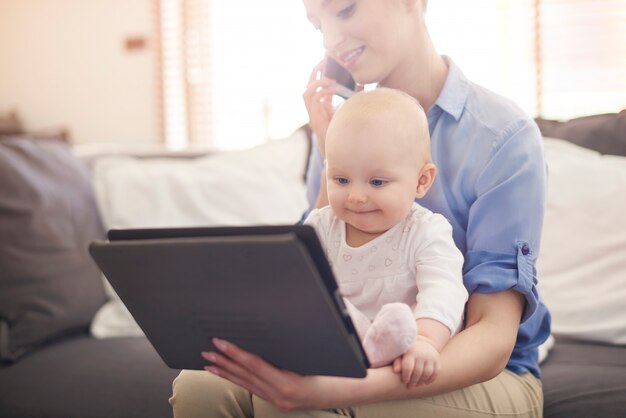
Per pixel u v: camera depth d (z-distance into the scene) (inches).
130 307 35.0
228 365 34.7
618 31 119.1
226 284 31.0
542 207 44.0
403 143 39.2
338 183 40.3
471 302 42.5
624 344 58.8
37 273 69.1
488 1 126.7
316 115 49.0
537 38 123.9
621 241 61.5
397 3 44.1
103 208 78.7
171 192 78.7
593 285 61.5
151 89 169.8
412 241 40.2
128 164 82.7
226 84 158.4
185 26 161.3
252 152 84.1
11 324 66.7
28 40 185.9
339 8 43.9
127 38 171.5
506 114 45.2
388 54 44.7
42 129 186.9
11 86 190.4
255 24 153.6
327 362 32.6
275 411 37.9
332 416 37.8
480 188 44.2
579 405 48.0
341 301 30.8
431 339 36.3
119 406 56.0
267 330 32.2
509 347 40.6
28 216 70.7
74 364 62.6
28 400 58.9
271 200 78.6
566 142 69.2
